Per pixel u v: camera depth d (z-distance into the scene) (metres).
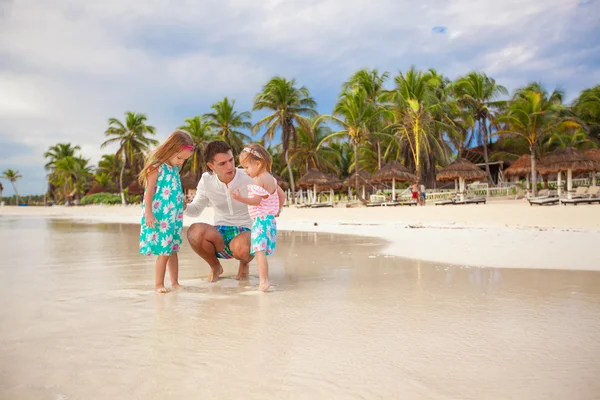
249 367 1.86
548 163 22.53
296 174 49.03
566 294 3.34
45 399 1.56
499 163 36.94
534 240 7.32
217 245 4.08
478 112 37.81
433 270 4.68
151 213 3.57
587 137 33.12
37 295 3.43
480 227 10.90
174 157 3.67
